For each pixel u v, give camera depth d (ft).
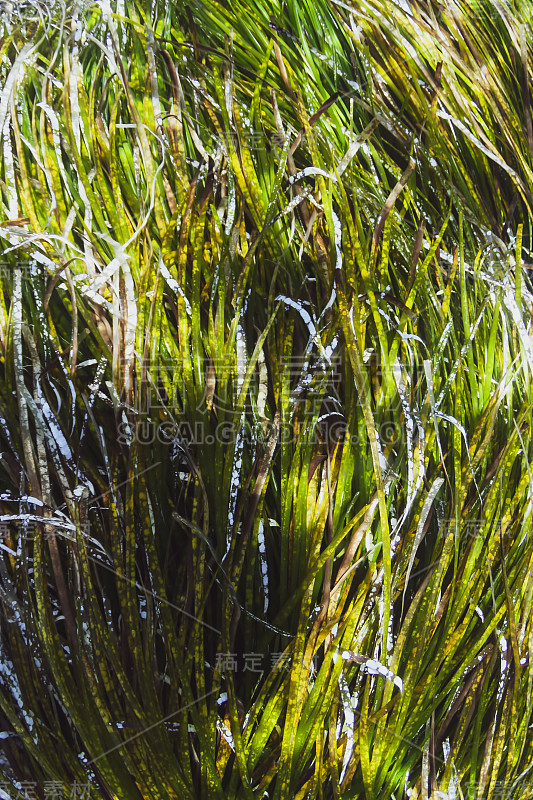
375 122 3.58
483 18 3.97
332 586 3.37
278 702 3.31
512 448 3.52
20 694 3.31
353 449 3.41
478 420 3.54
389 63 3.83
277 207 3.53
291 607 3.32
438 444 3.42
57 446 3.34
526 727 3.45
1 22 3.79
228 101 3.59
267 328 3.36
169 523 3.34
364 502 3.40
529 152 3.86
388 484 3.37
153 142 3.60
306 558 3.35
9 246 3.45
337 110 3.77
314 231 3.52
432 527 3.46
